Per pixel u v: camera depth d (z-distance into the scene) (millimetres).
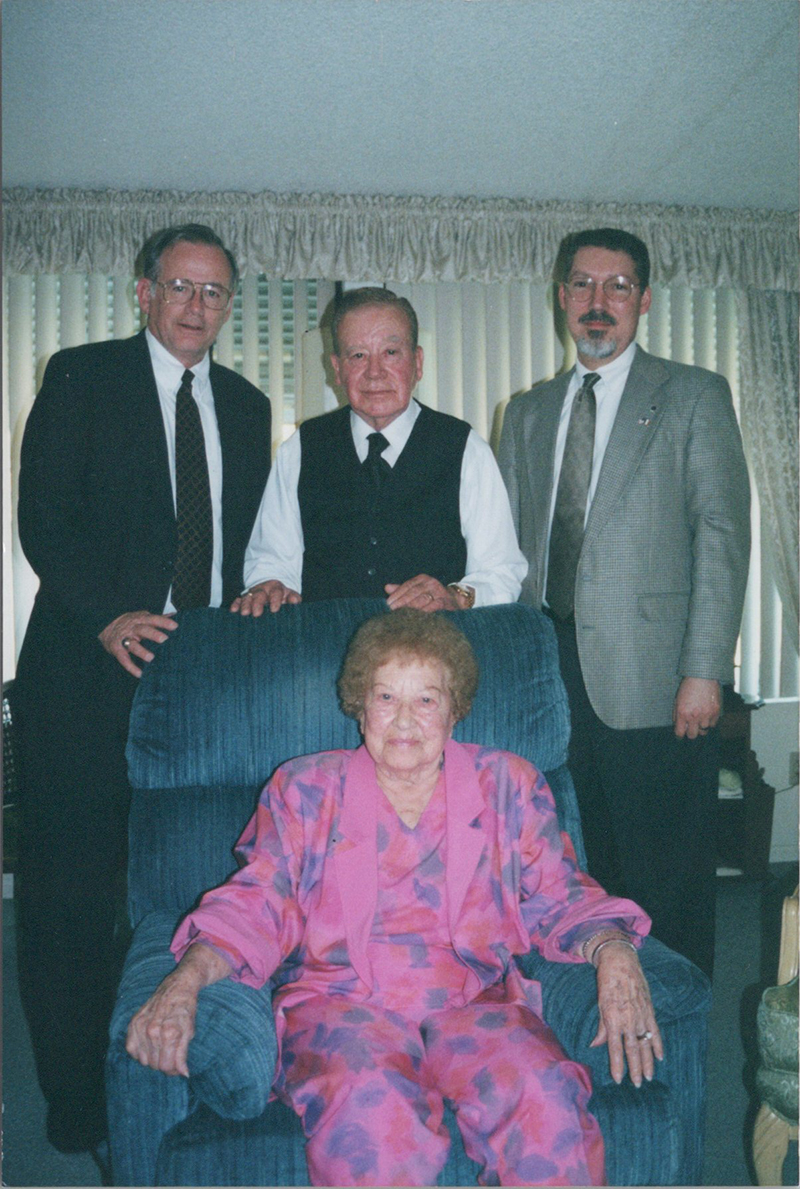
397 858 1490
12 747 3051
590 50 2467
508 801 1553
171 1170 1225
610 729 2137
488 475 2113
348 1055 1291
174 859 1671
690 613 2121
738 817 3373
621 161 3199
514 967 1497
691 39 2414
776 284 3660
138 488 1963
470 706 1586
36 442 1944
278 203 3422
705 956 2203
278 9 2240
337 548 2072
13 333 3410
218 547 2129
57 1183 1826
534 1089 1262
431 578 1863
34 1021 1922
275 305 3555
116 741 1896
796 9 2287
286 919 1442
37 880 1916
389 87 2650
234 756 1696
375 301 1957
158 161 3146
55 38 2357
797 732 3779
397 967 1445
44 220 3340
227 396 2170
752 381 3705
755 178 3355
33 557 1912
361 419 2090
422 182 3369
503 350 3637
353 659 1538
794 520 3715
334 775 1533
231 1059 1221
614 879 2291
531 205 3518
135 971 1382
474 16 2289
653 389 2172
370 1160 1195
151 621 1770
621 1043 1312
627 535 2125
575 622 2156
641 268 2203
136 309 3451
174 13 2268
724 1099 2105
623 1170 1300
